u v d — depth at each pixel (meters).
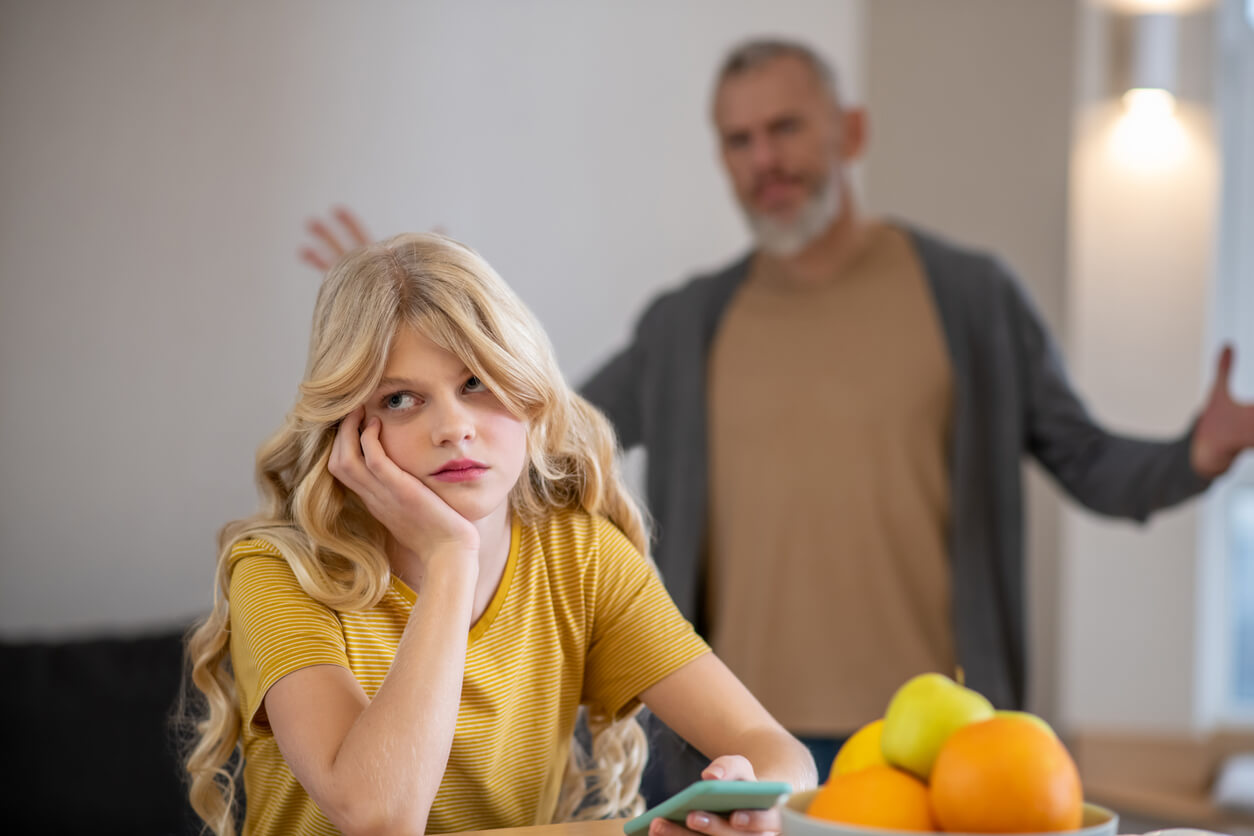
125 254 2.55
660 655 1.15
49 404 2.50
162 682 2.20
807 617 1.97
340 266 1.03
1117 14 2.93
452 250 1.03
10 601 2.47
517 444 1.02
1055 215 3.05
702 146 2.96
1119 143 2.93
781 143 2.07
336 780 0.87
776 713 1.97
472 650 1.07
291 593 1.02
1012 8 3.08
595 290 2.88
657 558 2.10
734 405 2.06
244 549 1.07
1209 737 2.93
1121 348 2.92
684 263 2.94
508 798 1.10
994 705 1.92
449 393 0.99
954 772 0.66
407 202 2.74
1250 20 3.05
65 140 2.52
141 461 2.55
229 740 1.11
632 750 1.24
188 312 2.58
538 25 2.84
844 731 1.95
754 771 1.00
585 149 2.87
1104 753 2.91
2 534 2.47
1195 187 2.90
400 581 1.08
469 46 2.79
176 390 2.57
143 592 2.54
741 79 2.10
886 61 3.13
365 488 1.00
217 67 2.61
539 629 1.14
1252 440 1.70
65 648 2.21
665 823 0.83
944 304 2.02
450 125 2.77
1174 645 2.90
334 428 1.03
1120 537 2.92
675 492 2.09
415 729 0.89
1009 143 3.08
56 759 2.10
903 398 1.99
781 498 1.99
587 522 1.20
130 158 2.55
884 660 1.95
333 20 2.69
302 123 2.66
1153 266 2.91
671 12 2.93
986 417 2.01
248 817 1.09
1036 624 3.02
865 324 2.04
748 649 1.99
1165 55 2.88
